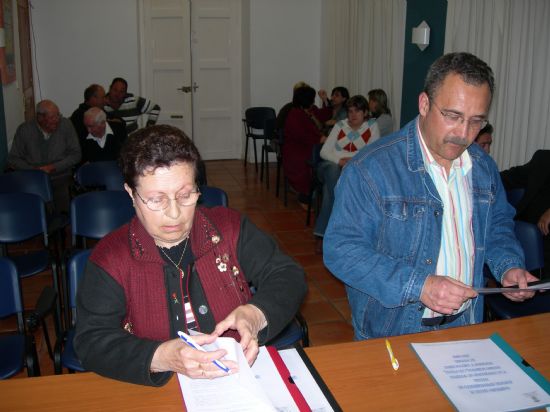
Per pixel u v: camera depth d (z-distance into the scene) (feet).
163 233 3.75
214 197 9.21
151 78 23.40
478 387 3.98
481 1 13.53
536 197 9.98
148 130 3.68
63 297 9.12
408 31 17.04
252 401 3.53
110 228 9.15
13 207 9.34
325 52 23.48
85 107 16.65
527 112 12.75
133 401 3.76
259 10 23.27
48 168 14.44
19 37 17.58
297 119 17.29
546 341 4.68
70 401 3.76
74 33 21.80
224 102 24.98
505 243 5.20
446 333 4.76
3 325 9.85
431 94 4.45
